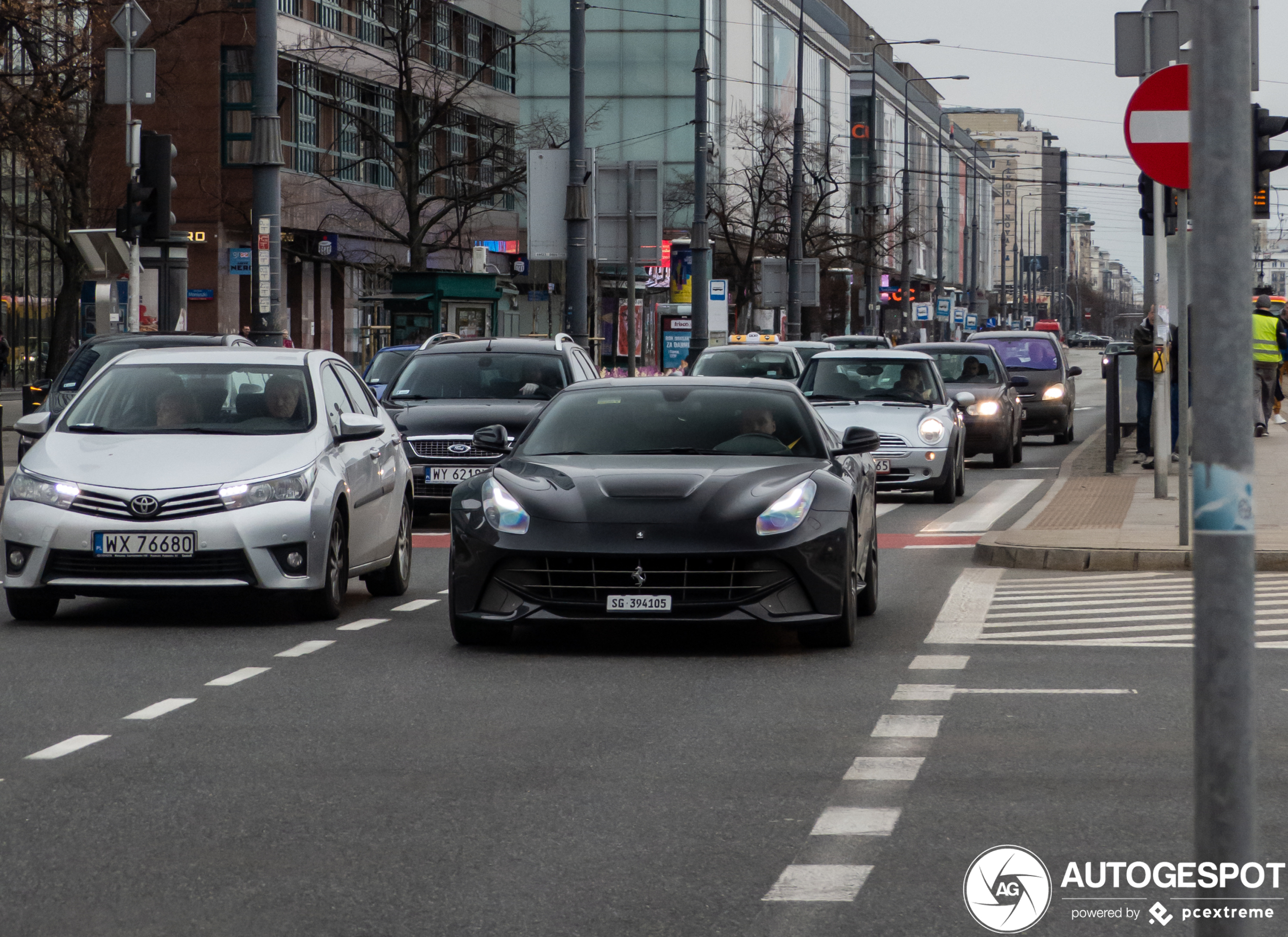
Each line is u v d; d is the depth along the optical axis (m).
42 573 12.73
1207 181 4.01
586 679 10.57
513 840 6.75
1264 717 9.22
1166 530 18.03
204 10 55.62
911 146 145.50
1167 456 21.59
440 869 6.35
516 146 69.81
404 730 8.99
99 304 27.06
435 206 66.06
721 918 5.73
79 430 13.72
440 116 51.94
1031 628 12.77
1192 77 4.06
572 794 7.52
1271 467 26.05
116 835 6.86
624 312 59.38
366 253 60.88
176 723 9.19
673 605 11.26
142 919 5.77
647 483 11.63
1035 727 8.99
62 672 10.88
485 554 11.48
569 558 11.33
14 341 57.88
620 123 86.69
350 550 13.75
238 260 53.88
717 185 81.81
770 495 11.54
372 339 52.56
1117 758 8.22
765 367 30.55
